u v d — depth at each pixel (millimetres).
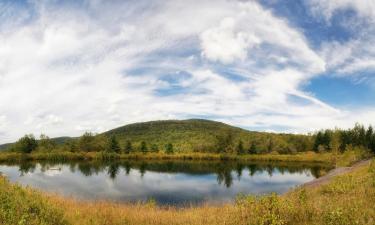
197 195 38844
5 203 10062
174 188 44844
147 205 19156
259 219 9984
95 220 11328
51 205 11742
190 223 11797
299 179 58156
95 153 118062
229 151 128500
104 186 45094
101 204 17219
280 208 10711
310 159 113438
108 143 124500
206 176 62781
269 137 146875
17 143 109688
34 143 112562
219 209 14641
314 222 9820
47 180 49875
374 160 26219
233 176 63219
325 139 135625
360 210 10656
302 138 155875
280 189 44688
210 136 191500
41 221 9570
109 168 76688
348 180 18719
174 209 18750
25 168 70938
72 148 121625
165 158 119500
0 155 99000
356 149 73875
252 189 44625
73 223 10742
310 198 15211
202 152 135500
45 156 104938
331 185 18141
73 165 83438
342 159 70250
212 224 11148
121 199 35000
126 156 117688
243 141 136875
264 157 118250
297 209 10820
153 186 46438
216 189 44406
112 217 12250
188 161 108750
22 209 10094
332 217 9445
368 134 113688
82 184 46531
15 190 12719
